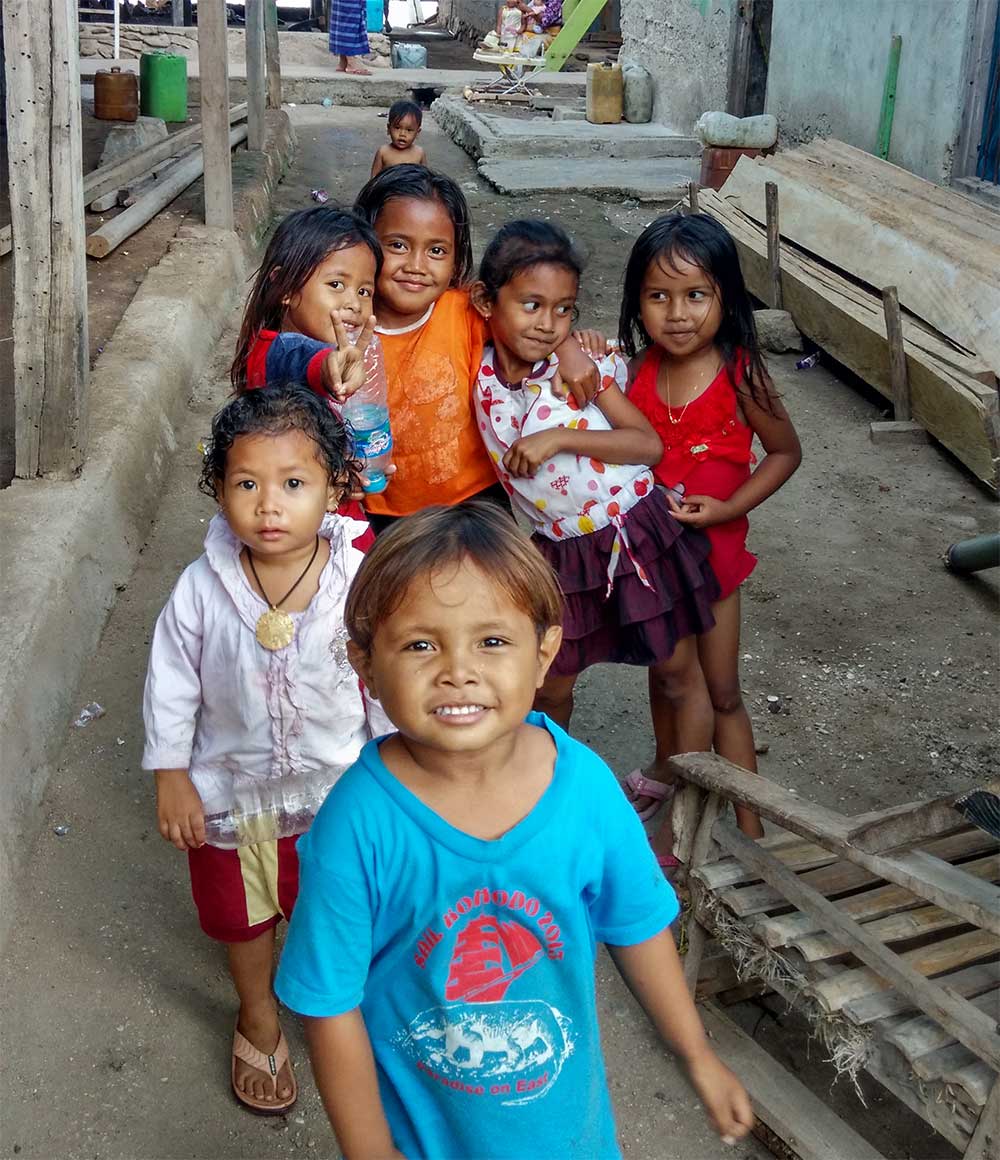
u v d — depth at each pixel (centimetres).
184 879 317
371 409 279
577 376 279
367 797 160
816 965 228
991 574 496
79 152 409
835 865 252
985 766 378
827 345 692
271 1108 257
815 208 788
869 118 876
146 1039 272
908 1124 259
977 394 562
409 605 148
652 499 287
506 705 150
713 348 294
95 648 402
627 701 406
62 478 434
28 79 391
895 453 604
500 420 288
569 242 273
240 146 1168
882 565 500
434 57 2314
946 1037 207
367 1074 163
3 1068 262
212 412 605
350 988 161
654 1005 176
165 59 1259
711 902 248
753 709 402
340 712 231
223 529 229
